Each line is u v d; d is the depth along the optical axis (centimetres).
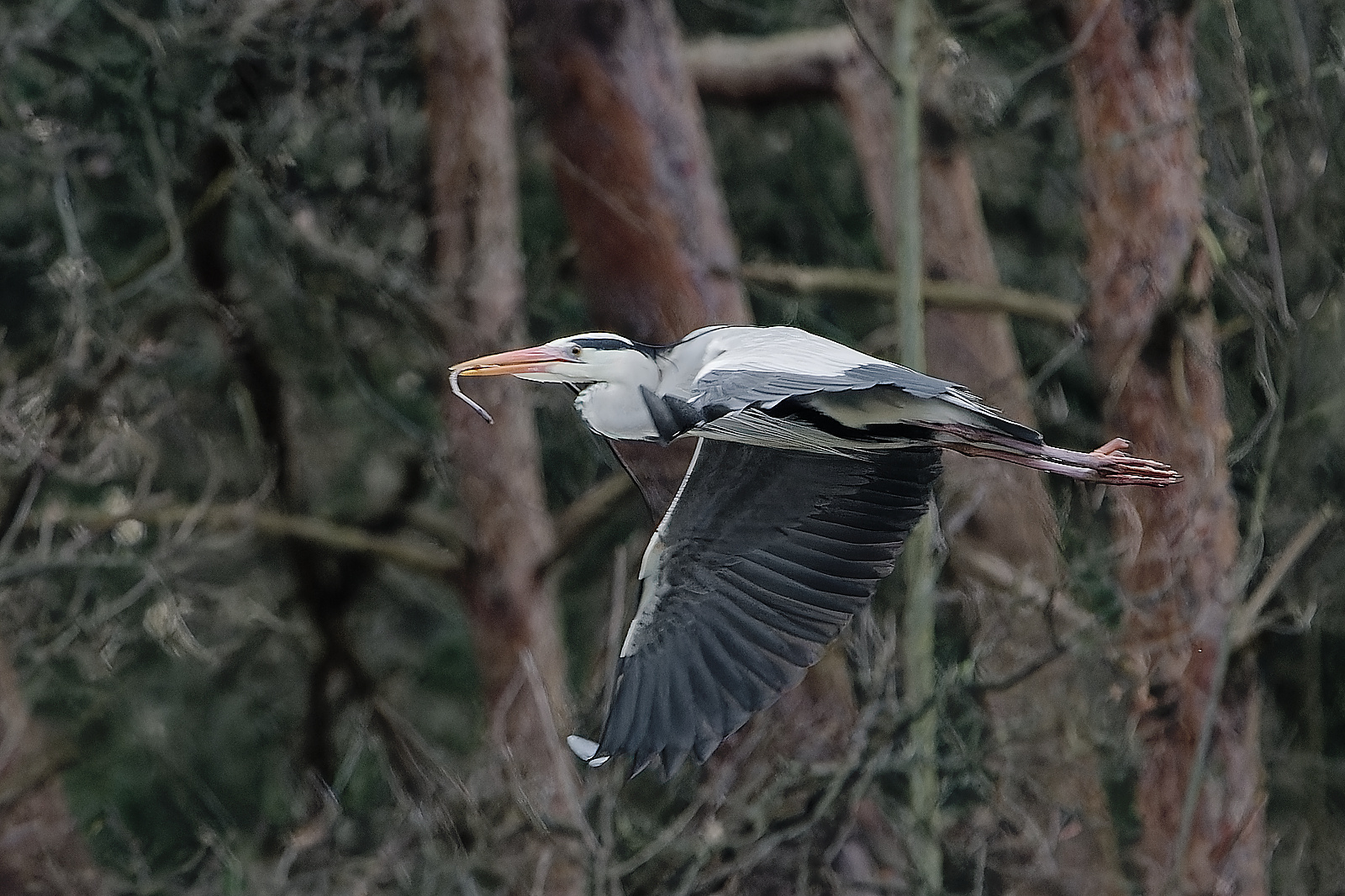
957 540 1451
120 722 1562
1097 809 1389
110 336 1387
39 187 1540
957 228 1681
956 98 1562
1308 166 1503
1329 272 1494
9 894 1377
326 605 1591
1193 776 1318
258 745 1616
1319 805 1580
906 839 1191
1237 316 1706
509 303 1530
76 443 1422
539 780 1294
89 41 1535
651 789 1326
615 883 1062
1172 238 1580
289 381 1647
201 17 1496
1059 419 1520
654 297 1517
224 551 1594
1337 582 1566
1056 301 1598
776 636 865
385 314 1583
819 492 876
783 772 1196
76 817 1537
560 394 1581
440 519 1580
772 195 1875
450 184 1524
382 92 1655
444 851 1131
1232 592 1344
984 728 1305
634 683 864
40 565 1320
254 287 1619
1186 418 1533
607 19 1506
